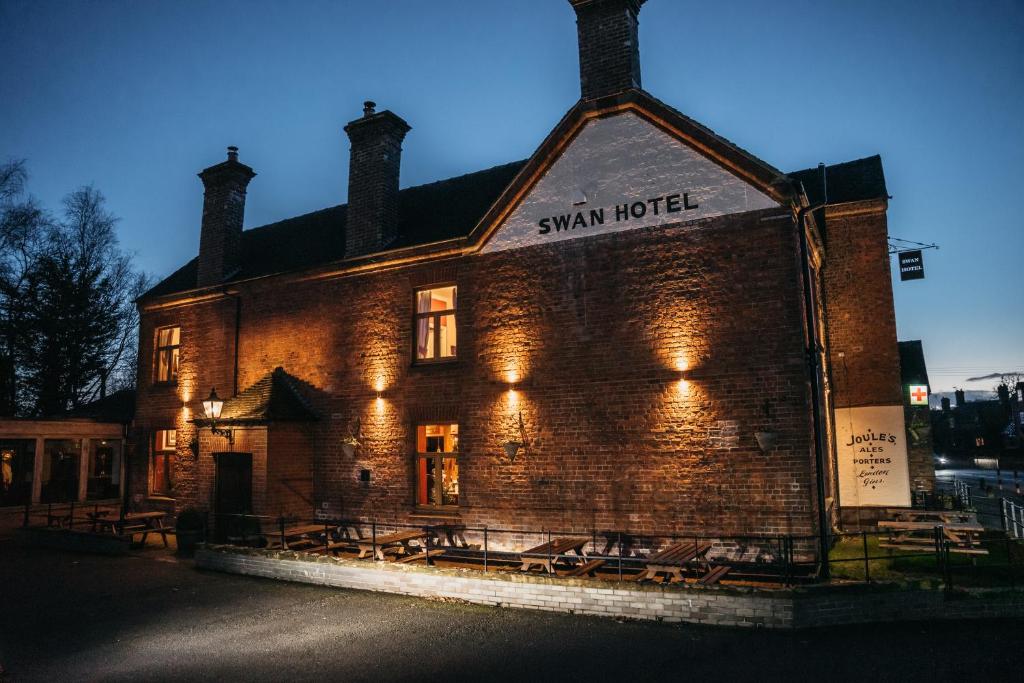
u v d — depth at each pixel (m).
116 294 34.56
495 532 13.10
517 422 13.16
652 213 12.44
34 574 13.16
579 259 13.00
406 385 14.81
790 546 9.71
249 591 11.50
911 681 6.85
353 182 16.70
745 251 11.62
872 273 15.84
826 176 17.59
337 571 11.72
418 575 10.95
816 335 13.00
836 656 7.62
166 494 19.14
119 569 13.54
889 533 12.41
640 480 11.95
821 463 11.05
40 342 31.56
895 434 15.28
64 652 8.45
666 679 7.12
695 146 12.20
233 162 19.66
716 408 11.52
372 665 7.79
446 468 14.47
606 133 13.05
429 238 15.27
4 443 18.86
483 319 13.87
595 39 13.35
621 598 9.42
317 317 16.53
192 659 8.11
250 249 20.58
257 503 14.99
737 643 8.16
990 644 7.88
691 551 10.58
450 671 7.54
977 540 11.73
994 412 75.06
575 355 12.79
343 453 15.48
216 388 18.06
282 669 7.72
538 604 9.97
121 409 23.45
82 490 20.09
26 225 30.72
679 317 11.99
